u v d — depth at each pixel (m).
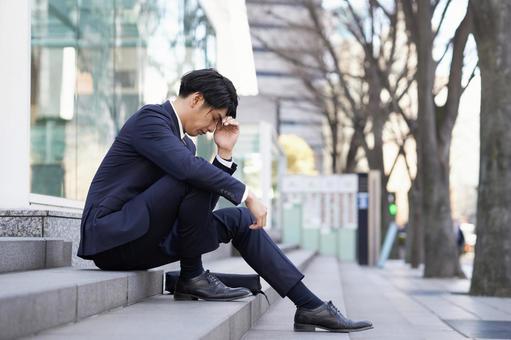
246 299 4.70
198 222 4.21
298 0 22.31
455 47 16.44
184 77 4.36
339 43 26.19
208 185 4.10
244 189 4.13
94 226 4.17
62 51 6.63
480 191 10.53
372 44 21.25
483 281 10.51
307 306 4.52
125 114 8.66
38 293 2.98
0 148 5.58
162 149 4.12
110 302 3.87
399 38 22.20
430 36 15.95
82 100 7.18
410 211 27.14
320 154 50.53
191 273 4.50
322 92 28.78
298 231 24.19
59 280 3.59
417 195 23.20
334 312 4.52
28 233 5.15
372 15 20.91
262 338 4.32
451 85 16.70
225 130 4.45
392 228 23.78
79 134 7.10
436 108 16.88
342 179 24.16
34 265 4.54
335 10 21.47
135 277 4.30
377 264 23.08
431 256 16.55
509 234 10.37
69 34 6.85
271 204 21.47
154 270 4.98
